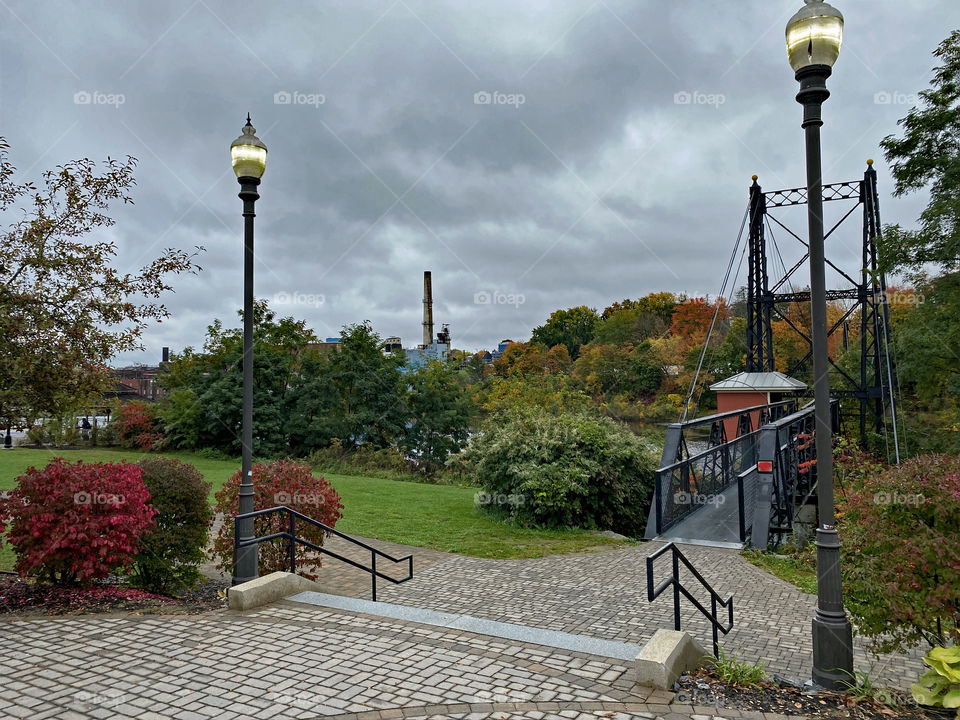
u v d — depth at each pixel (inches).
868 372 1233.4
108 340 316.5
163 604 266.7
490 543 473.7
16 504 277.1
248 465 295.3
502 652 205.0
